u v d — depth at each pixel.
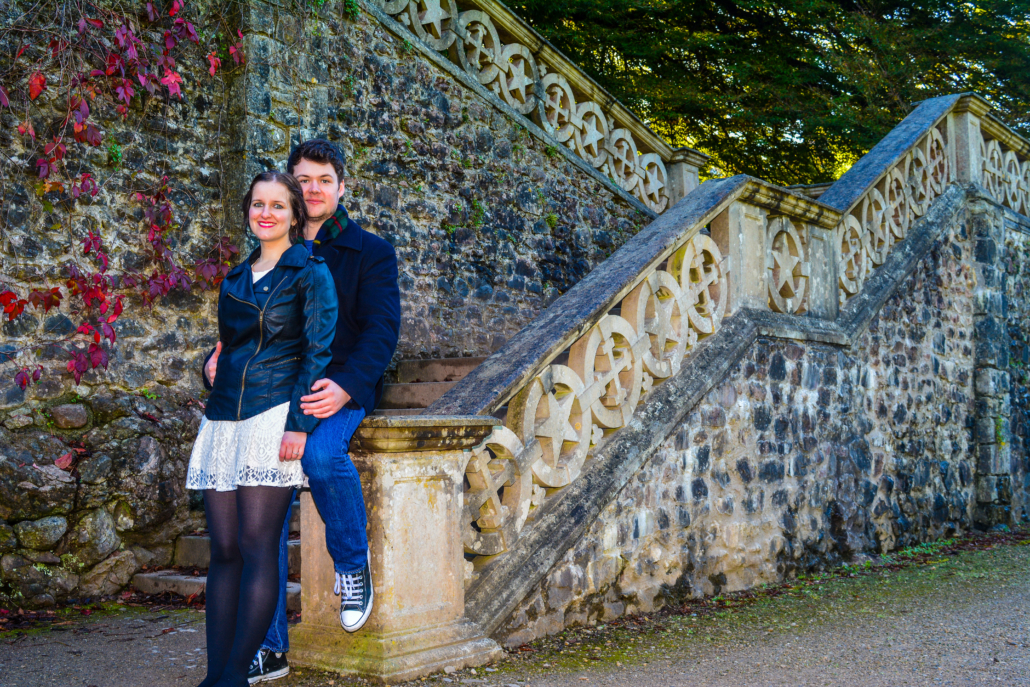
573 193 7.64
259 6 5.40
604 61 11.99
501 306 6.88
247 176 5.26
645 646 3.43
